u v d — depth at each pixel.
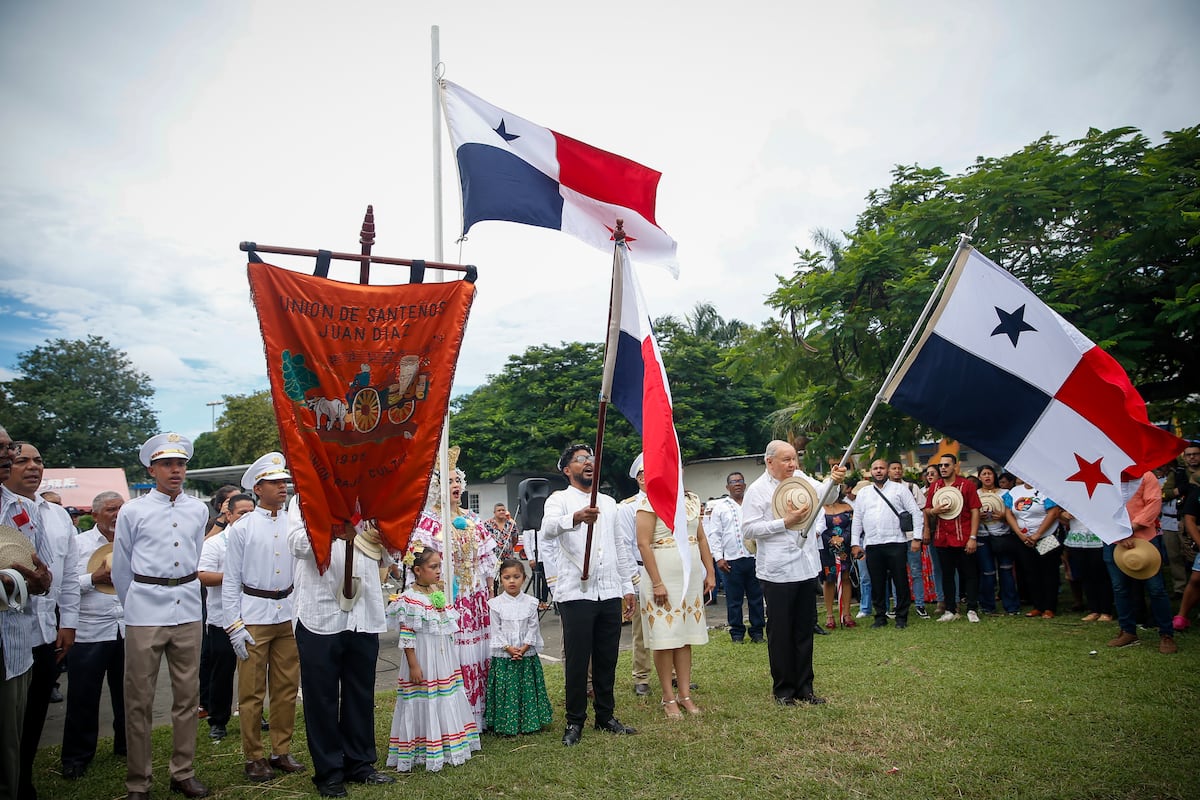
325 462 4.91
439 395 5.27
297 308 4.90
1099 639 8.29
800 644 6.40
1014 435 5.90
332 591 5.05
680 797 4.59
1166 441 5.57
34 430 41.34
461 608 6.11
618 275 6.12
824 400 14.47
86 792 5.28
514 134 6.60
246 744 5.39
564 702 7.07
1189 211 11.01
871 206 17.39
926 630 9.43
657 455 5.52
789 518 6.31
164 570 5.13
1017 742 5.19
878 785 4.62
